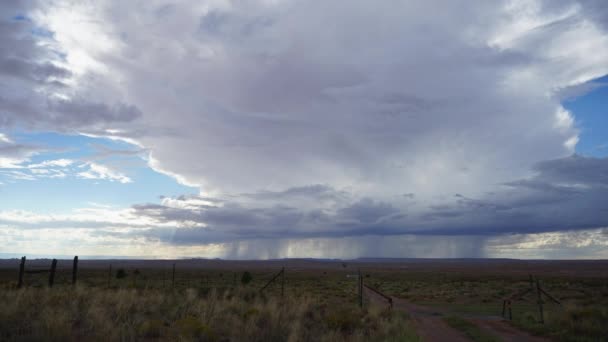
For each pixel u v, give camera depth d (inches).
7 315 552.4
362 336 627.5
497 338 692.7
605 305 1293.1
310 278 3280.0
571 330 729.0
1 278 1884.8
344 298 1518.2
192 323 576.7
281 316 730.2
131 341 516.4
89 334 520.4
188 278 2632.9
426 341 658.2
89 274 2827.3
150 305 778.8
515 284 2650.1
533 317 948.0
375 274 4591.5
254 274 3804.1
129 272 3319.4
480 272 5442.9
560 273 4859.7
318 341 585.3
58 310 612.4
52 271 1010.7
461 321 892.0
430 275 4360.2
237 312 780.0
